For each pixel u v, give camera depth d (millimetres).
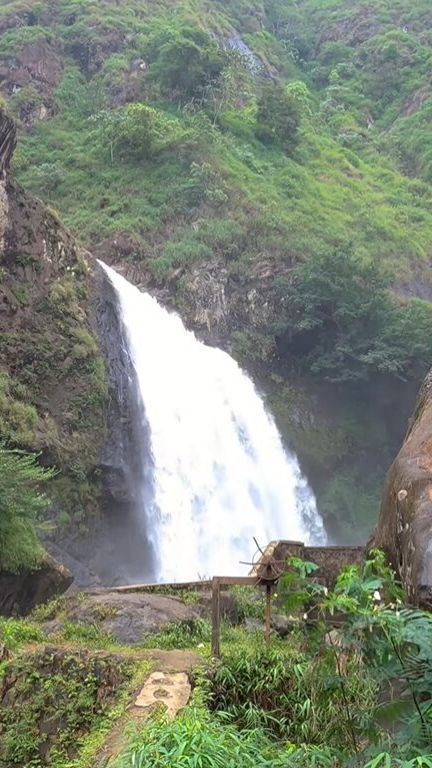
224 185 51969
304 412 46250
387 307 47594
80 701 7109
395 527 6941
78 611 10742
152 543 31406
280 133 64375
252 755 5262
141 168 52531
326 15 97750
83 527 28438
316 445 45344
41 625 10844
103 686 7289
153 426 34281
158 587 12852
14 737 7062
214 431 38469
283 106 64375
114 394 32156
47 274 32062
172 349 38469
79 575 26906
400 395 47844
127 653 7887
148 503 31906
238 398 41562
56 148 55469
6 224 30469
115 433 31422
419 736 4656
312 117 76375
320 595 6312
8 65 61719
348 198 61750
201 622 10422
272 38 91000
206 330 45125
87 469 29344
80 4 70688
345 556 10625
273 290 48000
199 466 36281
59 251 33219
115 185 51000
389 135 80125
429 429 7727
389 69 87250
